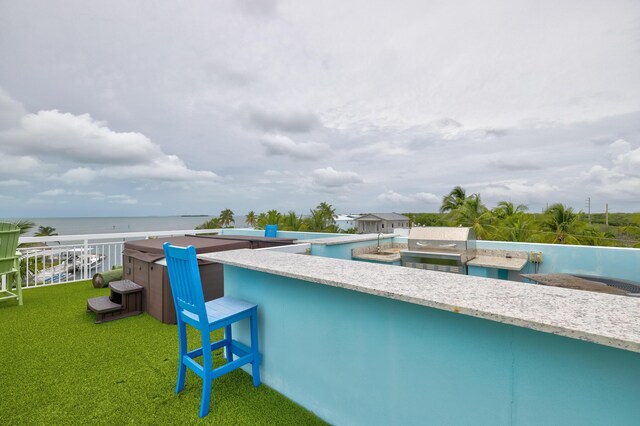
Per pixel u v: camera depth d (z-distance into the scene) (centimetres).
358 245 452
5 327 347
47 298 475
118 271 558
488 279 140
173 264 202
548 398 108
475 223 1992
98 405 199
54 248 580
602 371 97
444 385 133
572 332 81
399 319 146
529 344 111
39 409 195
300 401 196
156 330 339
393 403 150
